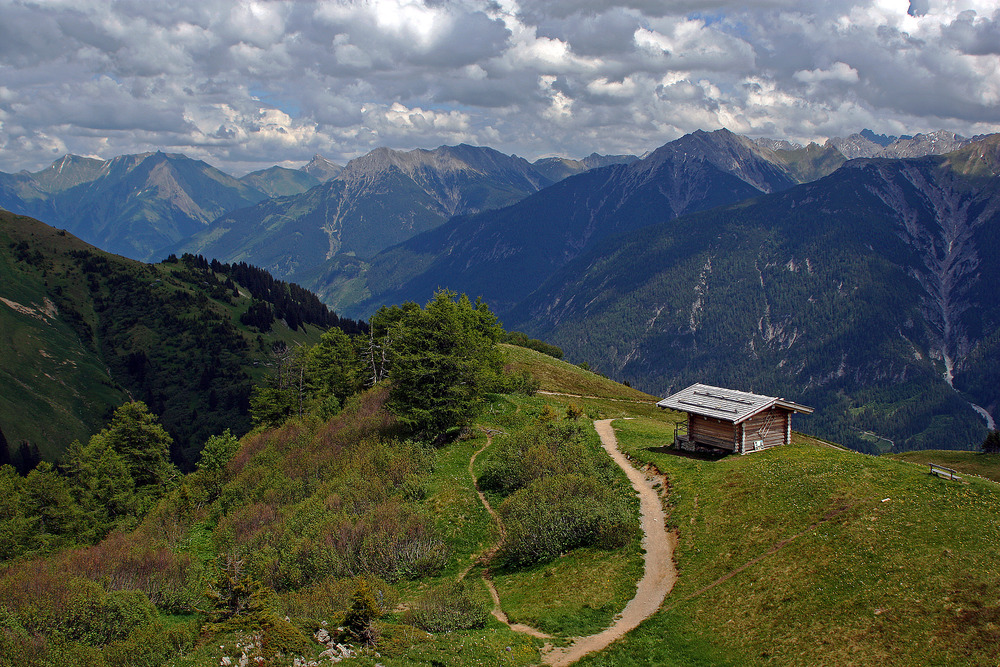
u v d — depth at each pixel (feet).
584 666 88.63
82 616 105.40
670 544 123.34
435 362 212.23
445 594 115.44
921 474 121.39
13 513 252.42
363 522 147.74
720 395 172.65
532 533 132.87
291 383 357.20
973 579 87.81
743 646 89.04
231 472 267.59
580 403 312.29
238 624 99.09
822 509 116.57
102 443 322.55
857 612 88.53
